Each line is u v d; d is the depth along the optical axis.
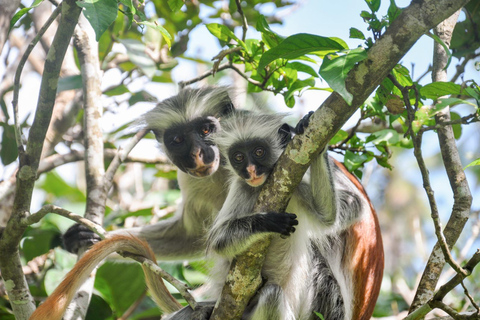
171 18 10.45
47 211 6.75
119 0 5.67
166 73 11.00
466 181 6.81
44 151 9.68
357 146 8.45
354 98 5.16
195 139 8.39
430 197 5.33
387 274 11.56
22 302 7.06
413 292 10.61
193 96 8.71
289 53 5.80
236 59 8.40
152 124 8.90
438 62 7.48
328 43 5.65
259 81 8.52
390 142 8.18
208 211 9.22
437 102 6.75
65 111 9.98
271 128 7.17
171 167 11.26
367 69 5.04
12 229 6.75
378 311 10.10
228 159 7.21
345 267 8.17
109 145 10.97
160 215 10.81
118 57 10.59
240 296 5.96
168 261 9.57
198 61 10.88
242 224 6.14
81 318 7.37
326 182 6.73
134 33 10.58
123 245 7.00
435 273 6.48
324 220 6.96
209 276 8.20
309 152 5.50
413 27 4.92
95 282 8.58
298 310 7.65
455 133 8.94
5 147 9.02
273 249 7.50
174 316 7.33
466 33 8.74
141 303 9.14
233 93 9.62
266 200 5.90
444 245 5.17
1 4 7.70
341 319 7.87
